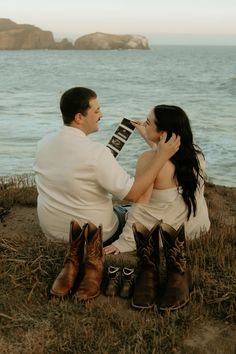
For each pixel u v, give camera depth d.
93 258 3.85
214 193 7.73
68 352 3.16
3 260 4.21
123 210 4.89
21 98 35.88
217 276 4.00
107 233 4.56
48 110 27.81
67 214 4.38
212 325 3.50
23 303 3.73
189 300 3.70
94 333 3.33
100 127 20.66
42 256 4.20
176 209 4.54
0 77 68.31
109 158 4.12
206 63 147.00
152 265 3.79
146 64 136.88
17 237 4.78
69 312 3.57
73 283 3.83
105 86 52.62
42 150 4.36
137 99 37.00
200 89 47.66
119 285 3.93
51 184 4.36
